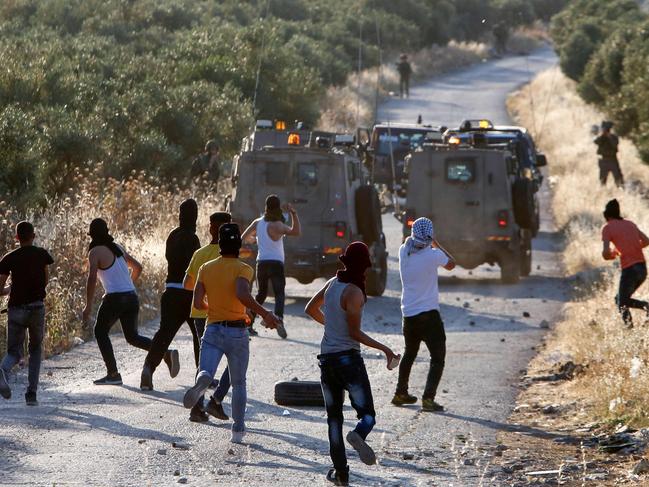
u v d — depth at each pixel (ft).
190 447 102.68
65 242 188.65
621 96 440.86
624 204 344.90
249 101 437.58
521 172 313.53
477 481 93.25
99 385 135.44
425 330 126.82
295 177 226.17
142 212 247.29
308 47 643.86
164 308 130.72
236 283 104.42
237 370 105.60
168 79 422.00
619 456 104.83
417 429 116.16
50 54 387.75
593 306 198.59
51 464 93.66
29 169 238.07
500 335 187.32
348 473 89.92
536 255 303.07
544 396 136.77
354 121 569.64
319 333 185.78
